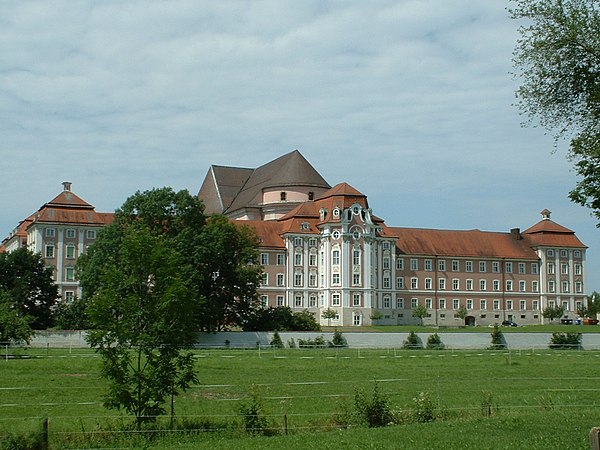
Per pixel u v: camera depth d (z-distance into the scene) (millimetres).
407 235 176500
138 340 30312
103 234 110312
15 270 121812
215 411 36188
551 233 186375
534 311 181625
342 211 160000
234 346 105062
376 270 164000
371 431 27984
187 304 31141
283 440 26547
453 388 47312
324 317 154250
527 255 183125
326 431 29359
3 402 39750
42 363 64688
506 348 104000
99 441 27547
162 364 30469
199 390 45781
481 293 177375
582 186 35875
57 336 99562
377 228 165000
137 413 30266
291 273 161375
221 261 109875
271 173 182375
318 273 163125
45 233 155000
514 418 31125
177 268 31906
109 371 30188
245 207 175750
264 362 70875
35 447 25453
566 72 37812
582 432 27281
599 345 107000
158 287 31500
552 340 107750
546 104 38438
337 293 157625
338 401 36531
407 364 69500
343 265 157750
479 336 107312
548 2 37500
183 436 28438
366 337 105875
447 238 179875
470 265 177625
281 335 106000
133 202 110562
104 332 30531
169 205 110375
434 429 28281
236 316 113875
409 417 31828
